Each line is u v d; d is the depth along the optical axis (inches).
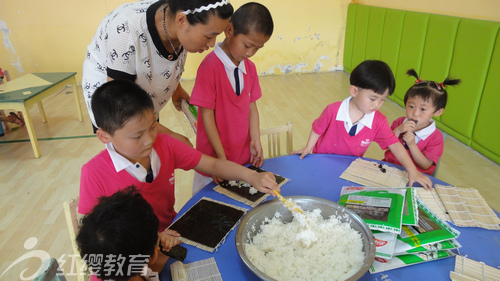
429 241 34.1
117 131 33.0
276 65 197.6
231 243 36.0
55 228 74.0
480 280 30.4
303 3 185.0
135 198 27.5
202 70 54.8
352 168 50.4
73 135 122.6
